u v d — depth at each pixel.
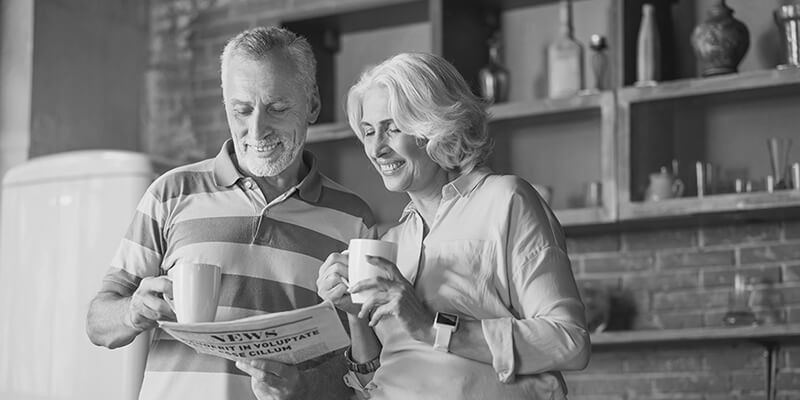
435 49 4.17
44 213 3.93
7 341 3.94
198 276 1.98
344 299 1.97
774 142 3.67
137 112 5.07
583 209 3.89
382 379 1.97
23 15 4.62
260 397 2.16
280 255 2.33
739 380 3.89
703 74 3.84
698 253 4.00
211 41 5.04
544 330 1.85
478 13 4.35
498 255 1.93
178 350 2.30
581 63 4.07
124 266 2.34
